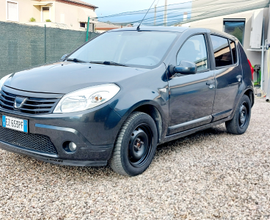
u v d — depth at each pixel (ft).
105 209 8.80
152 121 11.27
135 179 10.80
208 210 8.92
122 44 13.53
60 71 11.25
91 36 40.60
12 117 10.12
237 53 17.20
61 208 8.77
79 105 9.57
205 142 15.70
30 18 98.73
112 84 10.14
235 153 14.02
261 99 32.73
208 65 14.39
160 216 8.53
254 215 8.73
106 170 11.48
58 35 36.52
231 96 15.98
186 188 10.24
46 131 9.58
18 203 8.93
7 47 31.55
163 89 11.53
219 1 43.83
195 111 13.37
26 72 11.66
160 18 38.81
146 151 11.35
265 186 10.55
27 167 11.48
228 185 10.56
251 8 40.91
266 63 38.29
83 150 9.66
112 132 9.88
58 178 10.68
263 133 17.94
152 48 12.82
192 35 13.88
